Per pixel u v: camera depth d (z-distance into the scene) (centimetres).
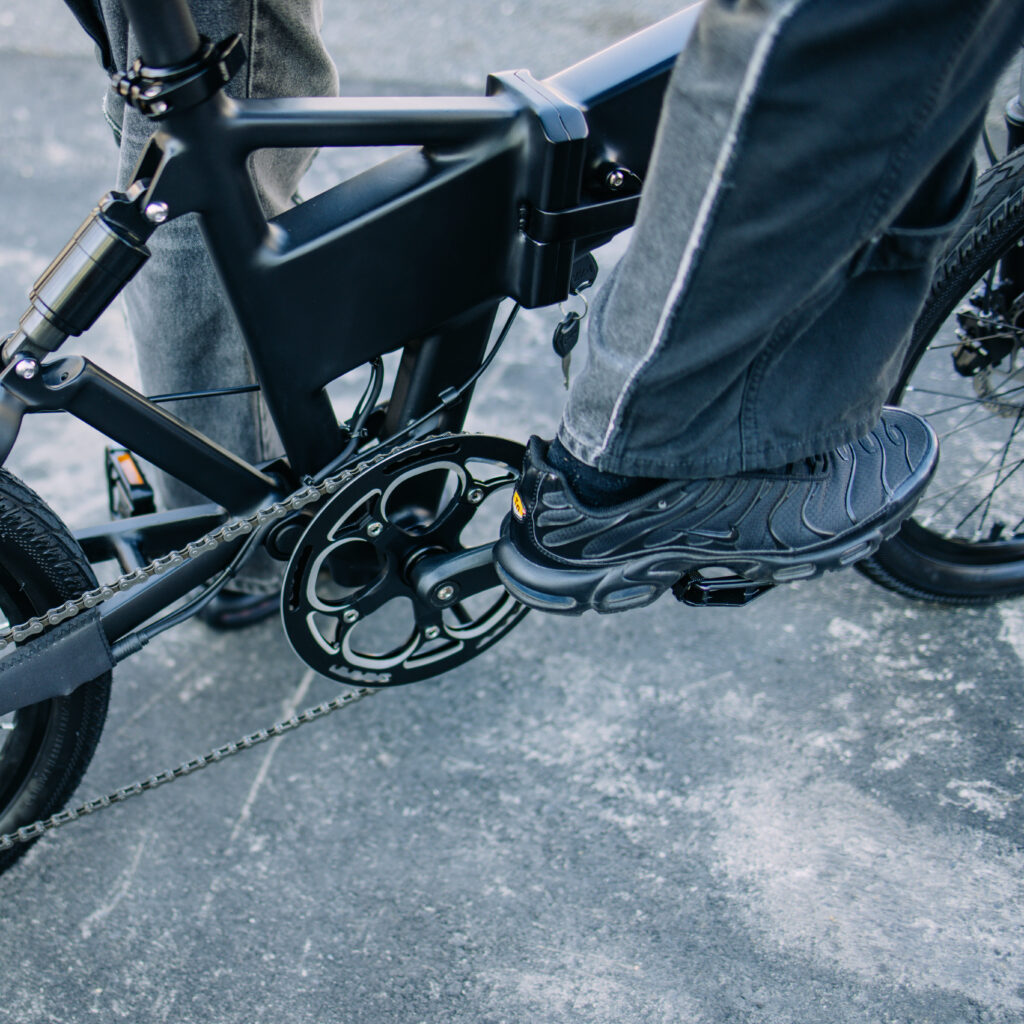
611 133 119
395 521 146
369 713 179
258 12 120
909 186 94
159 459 124
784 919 150
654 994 141
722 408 111
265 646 192
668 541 128
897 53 85
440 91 364
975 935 148
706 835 161
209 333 148
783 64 83
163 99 95
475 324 131
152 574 129
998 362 176
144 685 184
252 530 131
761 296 98
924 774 170
